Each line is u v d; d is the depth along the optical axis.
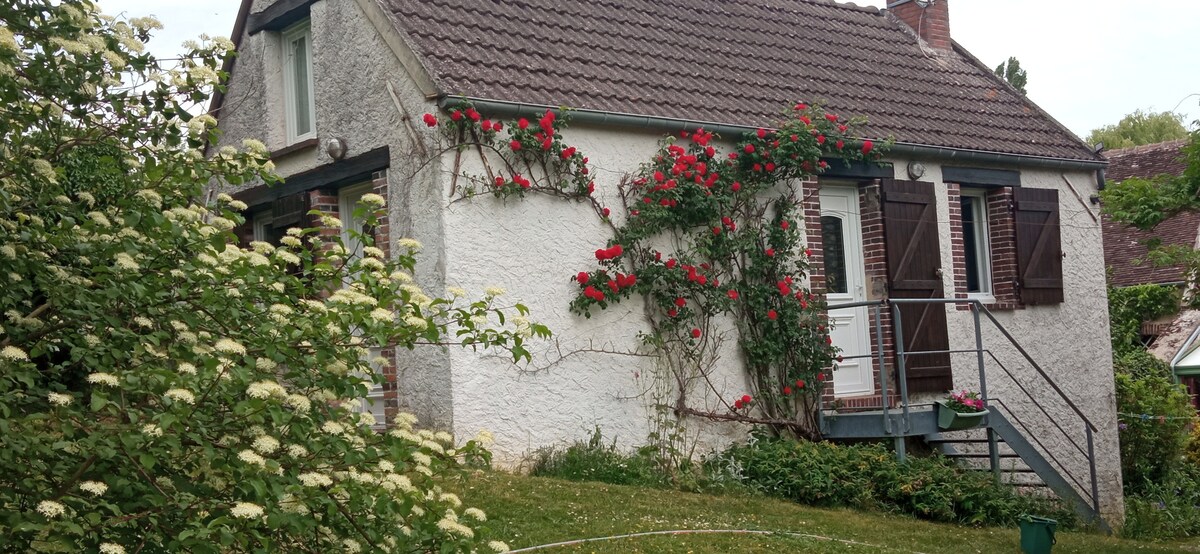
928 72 15.08
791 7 15.15
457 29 10.90
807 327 11.51
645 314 10.91
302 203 11.50
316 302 4.75
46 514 3.69
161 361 4.52
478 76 10.26
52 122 4.73
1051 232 14.21
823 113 11.80
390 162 10.42
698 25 13.43
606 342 10.62
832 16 15.41
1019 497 11.34
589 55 11.58
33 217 4.70
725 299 11.05
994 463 11.62
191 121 4.86
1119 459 14.63
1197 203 10.95
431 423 9.91
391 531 4.30
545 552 7.23
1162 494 15.08
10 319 4.79
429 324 4.62
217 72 4.92
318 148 11.41
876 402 12.27
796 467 10.59
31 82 4.55
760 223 11.52
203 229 4.84
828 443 11.15
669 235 11.06
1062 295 14.27
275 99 12.41
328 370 4.52
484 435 4.65
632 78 11.51
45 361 5.89
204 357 4.25
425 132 10.02
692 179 10.91
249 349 4.51
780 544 8.08
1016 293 13.80
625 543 7.60
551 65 11.02
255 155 5.12
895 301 11.16
